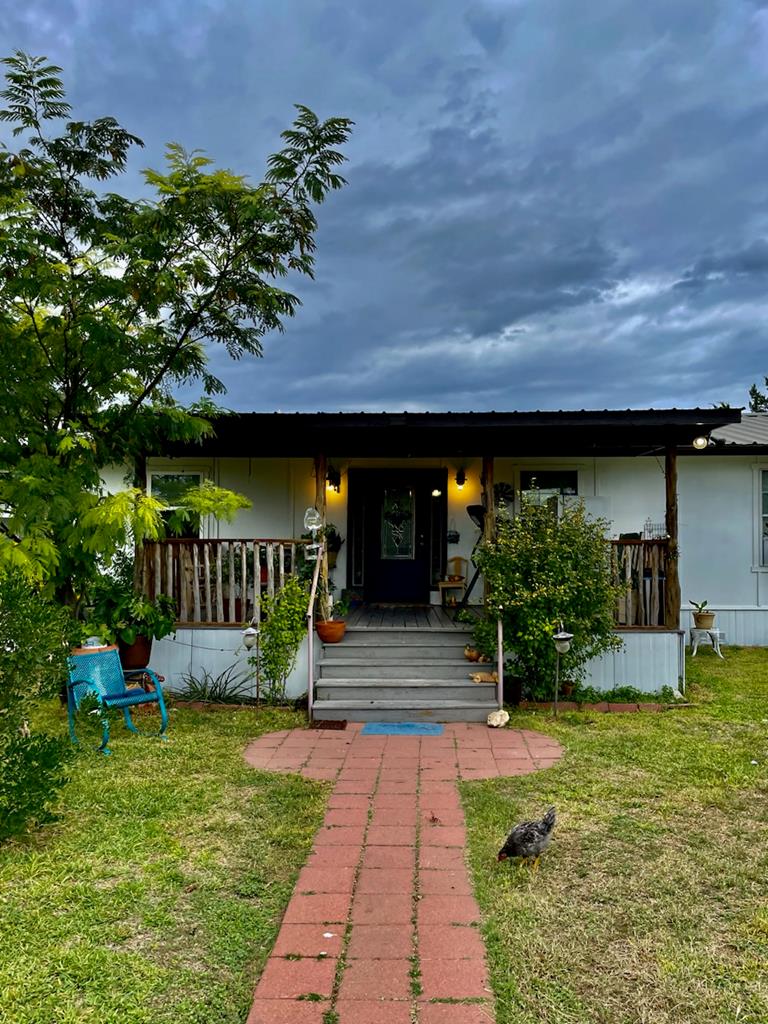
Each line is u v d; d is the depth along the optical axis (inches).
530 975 124.2
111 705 264.5
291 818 195.9
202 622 347.3
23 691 197.3
